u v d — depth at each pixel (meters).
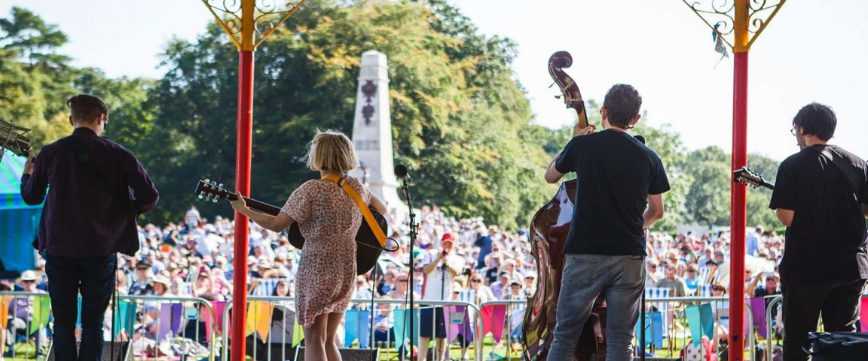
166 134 42.66
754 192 56.38
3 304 10.03
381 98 29.23
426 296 12.17
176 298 8.62
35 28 46.31
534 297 5.91
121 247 5.76
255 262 15.05
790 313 5.78
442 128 44.06
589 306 5.21
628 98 5.25
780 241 21.31
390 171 29.36
